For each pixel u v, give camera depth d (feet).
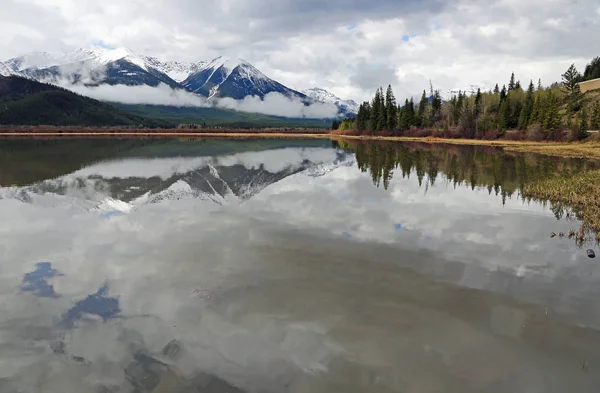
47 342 29.55
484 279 41.47
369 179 115.96
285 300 36.29
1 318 32.99
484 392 24.81
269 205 77.25
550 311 34.76
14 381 25.22
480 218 68.39
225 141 355.15
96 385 24.89
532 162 164.55
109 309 34.63
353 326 32.04
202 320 32.68
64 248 50.72
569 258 48.32
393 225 62.75
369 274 42.34
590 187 90.89
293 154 208.74
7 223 63.26
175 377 25.67
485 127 366.63
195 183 105.29
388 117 473.26
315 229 59.47
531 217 69.41
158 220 65.16
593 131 288.51
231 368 26.66
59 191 91.71
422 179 116.26
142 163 154.71
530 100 367.45
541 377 26.22
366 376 26.02
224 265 44.65
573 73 397.60
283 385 25.07
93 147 246.68
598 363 27.68
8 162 151.43
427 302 36.17
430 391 24.80
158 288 38.78
